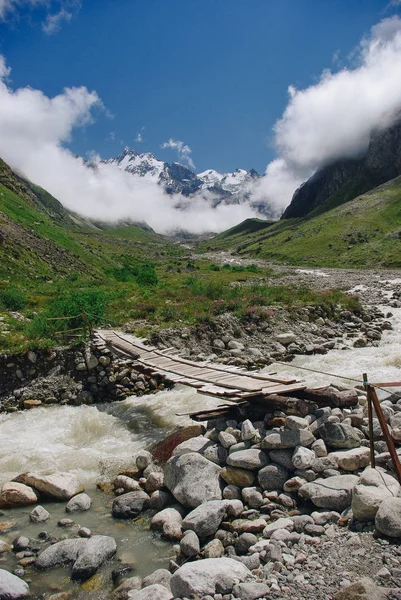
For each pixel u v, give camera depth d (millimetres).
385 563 5574
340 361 18766
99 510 8109
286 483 7746
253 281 63250
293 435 8453
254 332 22250
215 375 12719
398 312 29953
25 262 51000
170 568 6188
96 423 13117
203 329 21281
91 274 65750
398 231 124875
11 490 8484
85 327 20000
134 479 9258
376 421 9289
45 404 15406
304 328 23609
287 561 5836
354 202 178000
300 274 82188
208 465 8297
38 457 10594
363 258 113250
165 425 12609
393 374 16031
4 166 115125
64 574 6250
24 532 7430
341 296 30297
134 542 6977
